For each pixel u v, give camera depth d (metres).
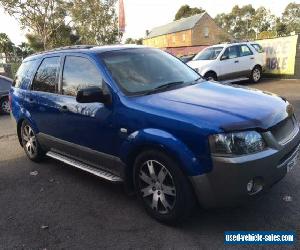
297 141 4.20
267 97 4.46
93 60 4.94
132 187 4.63
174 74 5.14
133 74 4.80
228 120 3.69
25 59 6.90
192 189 3.86
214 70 15.42
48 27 35.44
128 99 4.40
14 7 33.41
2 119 11.88
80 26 38.66
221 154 3.59
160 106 4.12
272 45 17.61
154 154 4.04
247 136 3.66
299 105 10.41
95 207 4.79
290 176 5.20
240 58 16.19
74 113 5.09
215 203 3.73
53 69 5.72
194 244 3.81
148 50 5.46
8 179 5.98
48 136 5.86
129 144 4.28
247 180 3.62
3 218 4.67
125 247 3.86
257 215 4.25
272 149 3.76
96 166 5.06
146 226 4.22
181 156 3.75
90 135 4.89
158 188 4.17
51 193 5.32
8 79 13.09
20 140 7.00
